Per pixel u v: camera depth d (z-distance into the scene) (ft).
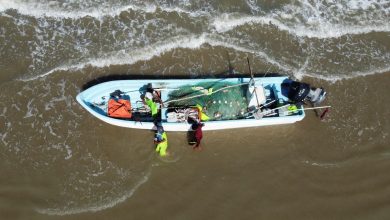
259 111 60.54
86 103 59.88
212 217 56.65
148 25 68.64
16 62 64.23
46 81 63.21
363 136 63.98
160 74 65.41
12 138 59.31
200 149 60.75
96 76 64.28
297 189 59.47
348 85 67.56
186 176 58.95
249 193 58.59
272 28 70.69
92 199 56.39
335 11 73.20
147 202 56.85
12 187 56.39
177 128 60.03
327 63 69.00
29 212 55.06
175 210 56.65
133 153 59.72
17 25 66.69
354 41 71.46
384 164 62.13
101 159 59.00
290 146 62.28
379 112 65.98
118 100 60.18
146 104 60.39
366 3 74.08
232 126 61.67
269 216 57.36
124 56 65.87
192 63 66.80
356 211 58.70
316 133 63.57
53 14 67.87
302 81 67.05
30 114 60.90
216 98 61.93
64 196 56.34
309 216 57.88
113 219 55.42
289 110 61.67
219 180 59.06
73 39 66.59
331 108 65.51
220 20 70.13
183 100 61.21
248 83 63.10
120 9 69.10
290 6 72.64
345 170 61.26
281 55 68.95
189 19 69.67
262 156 61.26
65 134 60.08
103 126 60.90
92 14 68.49
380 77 68.69
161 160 59.57
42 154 58.70
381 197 59.82
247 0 72.33
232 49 68.44
